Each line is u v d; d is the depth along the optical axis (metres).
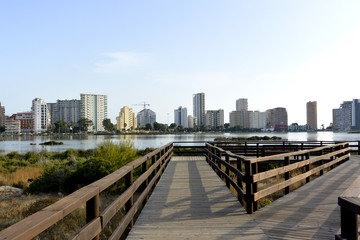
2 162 27.91
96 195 3.08
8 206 10.98
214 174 11.83
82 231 2.63
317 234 4.77
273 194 10.83
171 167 14.27
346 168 13.47
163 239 4.57
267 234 4.78
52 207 2.28
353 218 2.49
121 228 4.04
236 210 6.27
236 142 18.16
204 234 4.79
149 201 7.18
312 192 8.09
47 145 84.25
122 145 18.02
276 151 18.17
